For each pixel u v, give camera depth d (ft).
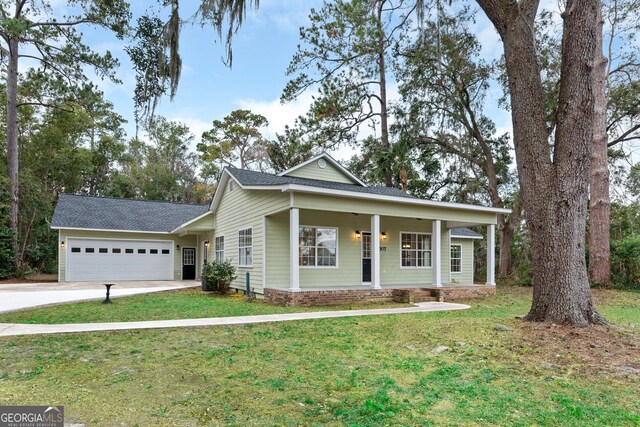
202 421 10.62
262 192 40.86
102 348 18.51
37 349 18.19
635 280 52.03
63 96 73.05
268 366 15.70
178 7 24.14
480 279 79.87
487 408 11.54
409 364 16.03
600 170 53.01
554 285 22.21
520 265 69.51
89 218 62.85
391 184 77.46
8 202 65.26
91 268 60.85
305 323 25.40
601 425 10.43
